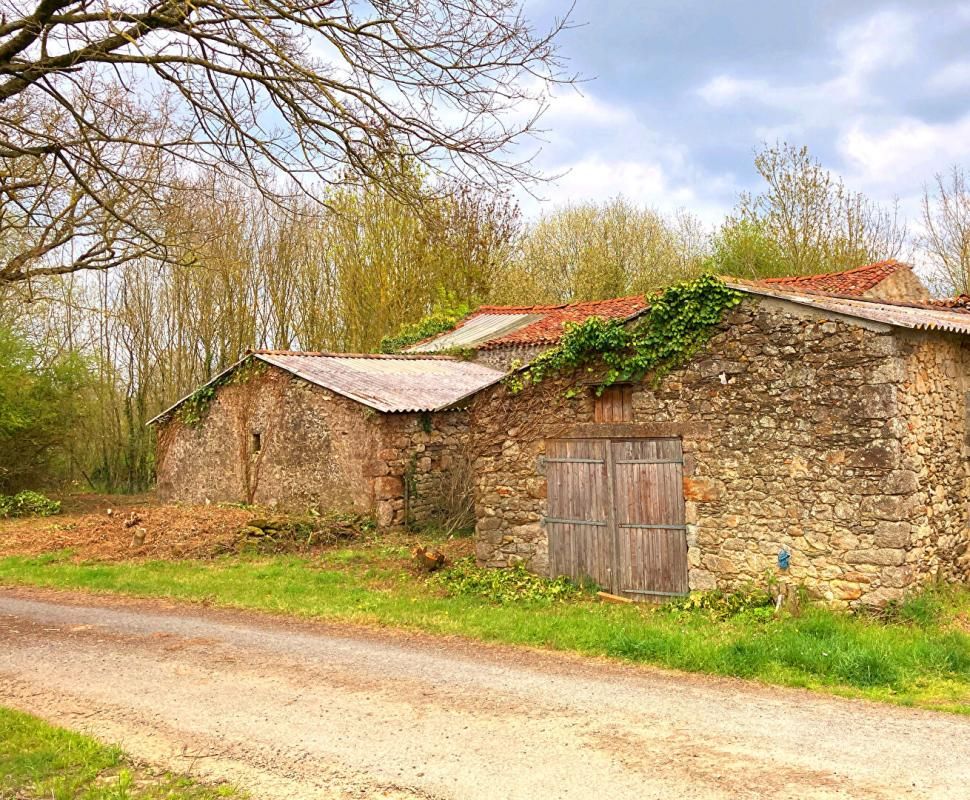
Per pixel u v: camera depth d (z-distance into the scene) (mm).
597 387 11555
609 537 11508
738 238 28062
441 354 24016
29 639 9414
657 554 11000
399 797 5148
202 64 6461
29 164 9352
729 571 10305
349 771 5543
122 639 9367
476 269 28891
